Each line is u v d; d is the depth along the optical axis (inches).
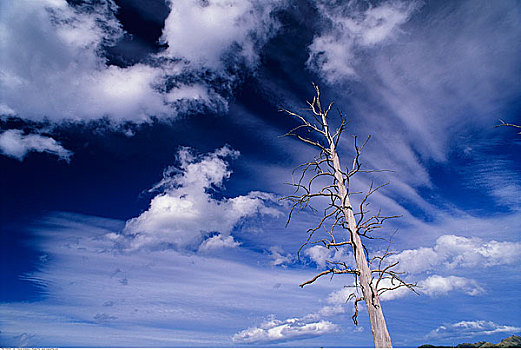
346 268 240.8
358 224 251.0
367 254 247.9
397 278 225.0
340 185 278.5
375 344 211.6
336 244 249.6
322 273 236.7
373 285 228.4
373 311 219.8
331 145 298.4
